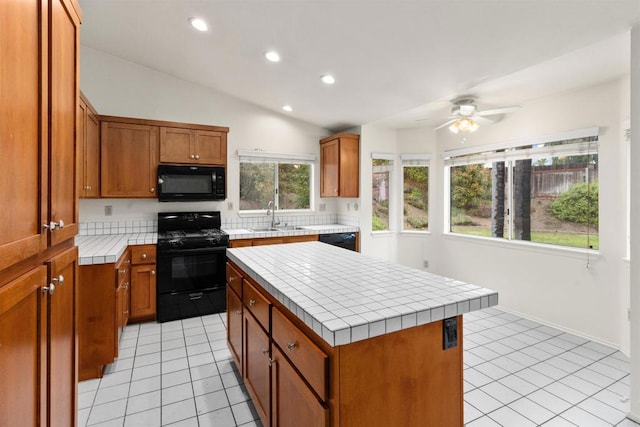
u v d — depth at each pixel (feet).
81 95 8.66
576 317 10.17
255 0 7.29
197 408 6.60
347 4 6.77
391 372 3.94
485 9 6.12
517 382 7.54
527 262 11.57
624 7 5.66
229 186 14.19
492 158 12.88
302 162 15.80
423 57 8.27
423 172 15.90
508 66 8.30
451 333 4.38
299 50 9.12
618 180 9.18
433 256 15.57
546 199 11.22
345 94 11.62
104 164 11.03
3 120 2.50
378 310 3.98
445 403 4.36
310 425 3.99
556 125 10.62
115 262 7.91
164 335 10.02
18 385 2.82
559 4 5.69
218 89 13.62
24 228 2.88
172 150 12.01
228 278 8.27
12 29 2.63
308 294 4.62
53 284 3.51
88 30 10.34
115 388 7.25
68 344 4.17
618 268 9.20
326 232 14.15
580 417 6.35
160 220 12.69
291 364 4.56
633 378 6.28
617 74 8.89
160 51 11.09
